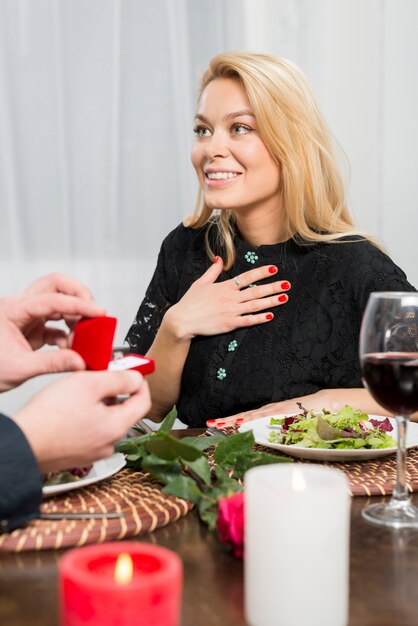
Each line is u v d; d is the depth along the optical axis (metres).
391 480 0.96
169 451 0.85
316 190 1.74
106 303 2.92
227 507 0.72
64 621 0.50
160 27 2.91
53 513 0.81
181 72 2.94
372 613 0.62
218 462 0.91
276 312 1.71
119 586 0.49
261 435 1.19
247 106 1.65
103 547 0.54
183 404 1.79
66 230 2.84
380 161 3.09
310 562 0.56
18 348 0.89
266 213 1.76
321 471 0.61
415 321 0.85
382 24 3.03
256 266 1.75
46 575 0.69
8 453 0.75
